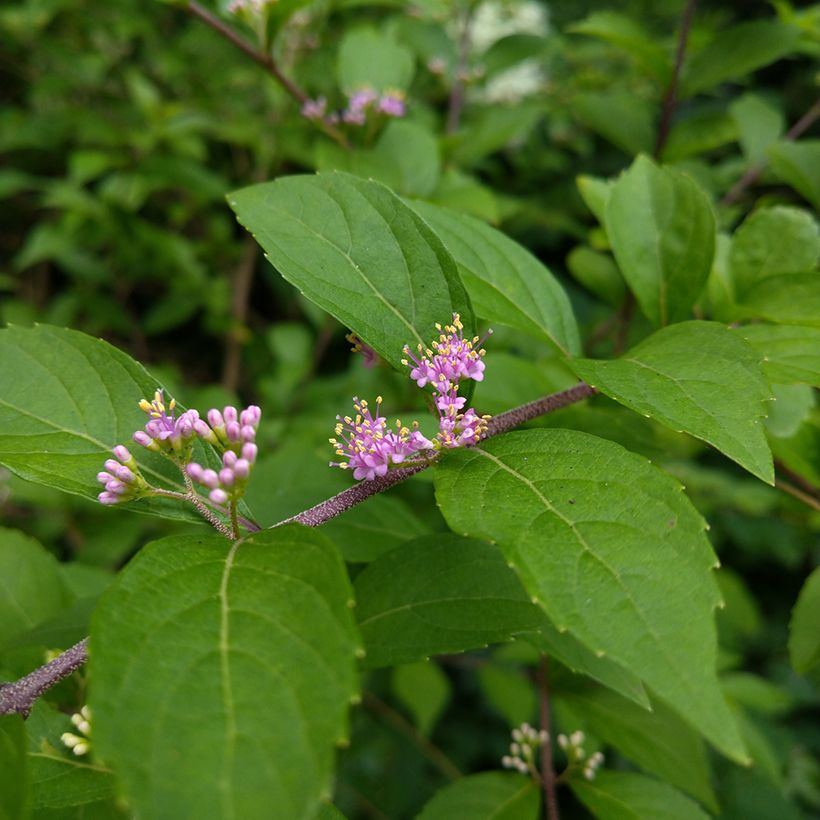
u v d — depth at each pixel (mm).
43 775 126
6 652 150
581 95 274
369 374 306
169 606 93
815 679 193
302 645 89
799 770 435
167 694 85
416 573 136
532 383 182
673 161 264
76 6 415
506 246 150
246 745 82
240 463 108
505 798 175
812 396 172
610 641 91
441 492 110
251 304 520
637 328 250
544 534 101
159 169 373
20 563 168
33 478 119
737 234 168
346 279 129
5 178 391
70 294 419
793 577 525
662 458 178
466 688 428
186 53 409
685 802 177
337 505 121
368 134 237
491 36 352
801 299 155
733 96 428
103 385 129
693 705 86
